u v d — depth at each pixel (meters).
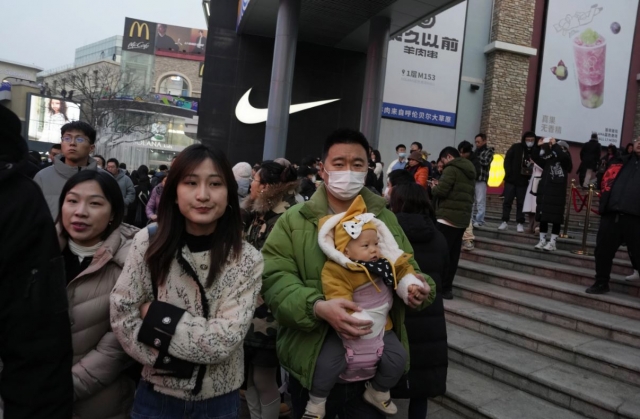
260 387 2.68
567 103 13.36
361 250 1.79
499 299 4.68
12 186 1.08
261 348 2.55
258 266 1.60
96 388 1.66
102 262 1.72
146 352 1.45
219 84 11.67
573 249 6.01
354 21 10.14
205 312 1.50
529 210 6.74
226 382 1.56
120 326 1.46
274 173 2.85
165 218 1.53
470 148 6.05
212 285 1.51
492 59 12.80
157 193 6.41
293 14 8.95
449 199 4.94
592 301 4.33
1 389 1.08
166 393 1.51
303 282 1.91
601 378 3.28
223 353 1.44
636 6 13.84
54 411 1.11
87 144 3.17
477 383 3.47
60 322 1.14
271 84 9.08
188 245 1.57
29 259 1.08
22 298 1.06
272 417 2.71
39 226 1.10
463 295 5.10
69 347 1.17
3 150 1.08
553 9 13.12
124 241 1.87
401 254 1.84
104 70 41.09
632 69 13.90
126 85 35.06
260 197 2.85
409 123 12.63
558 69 13.25
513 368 3.43
